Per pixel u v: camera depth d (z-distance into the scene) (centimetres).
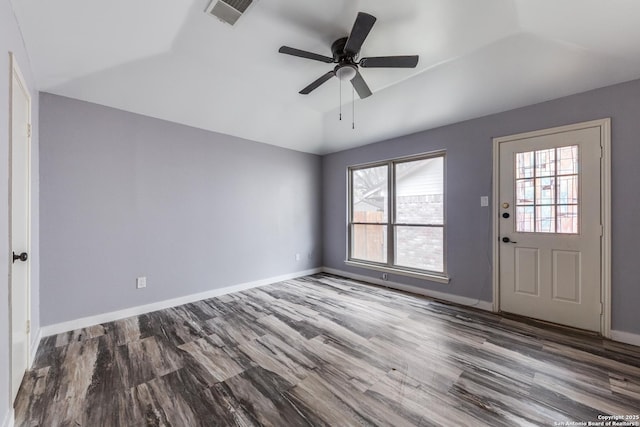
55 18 180
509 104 288
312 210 506
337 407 159
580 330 256
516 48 223
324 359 211
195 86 289
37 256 238
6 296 140
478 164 321
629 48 198
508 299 300
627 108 234
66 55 216
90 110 275
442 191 364
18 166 179
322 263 523
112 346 231
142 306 307
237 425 146
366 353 219
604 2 162
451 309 316
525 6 178
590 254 252
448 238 346
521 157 291
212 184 370
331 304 336
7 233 143
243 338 246
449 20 195
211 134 369
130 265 300
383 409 157
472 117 323
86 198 272
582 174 255
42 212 248
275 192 447
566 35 198
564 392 171
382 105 335
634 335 230
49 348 227
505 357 212
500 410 156
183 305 335
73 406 159
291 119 384
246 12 189
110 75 250
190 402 163
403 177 407
